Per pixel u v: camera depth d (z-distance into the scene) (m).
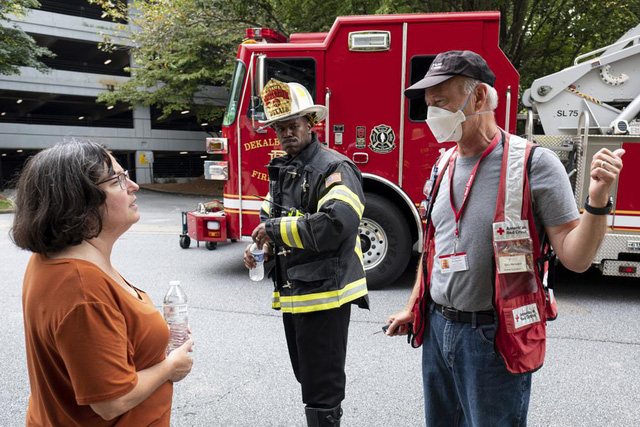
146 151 28.55
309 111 2.37
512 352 1.66
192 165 32.12
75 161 1.32
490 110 1.79
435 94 1.78
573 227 1.63
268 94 2.37
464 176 1.83
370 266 5.44
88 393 1.25
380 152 5.26
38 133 26.22
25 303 1.33
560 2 10.90
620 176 4.70
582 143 4.78
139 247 7.98
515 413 1.75
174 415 2.88
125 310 1.38
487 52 4.91
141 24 13.84
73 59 32.41
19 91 25.12
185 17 11.93
